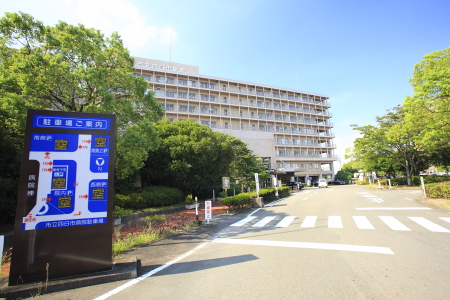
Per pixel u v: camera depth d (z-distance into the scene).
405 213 10.14
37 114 4.77
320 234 7.36
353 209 12.07
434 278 3.95
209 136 19.14
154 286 4.17
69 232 4.65
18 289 3.96
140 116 11.31
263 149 49.34
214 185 21.27
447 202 12.16
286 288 3.83
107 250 4.82
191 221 10.82
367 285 3.81
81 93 9.55
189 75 50.91
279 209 13.98
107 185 5.06
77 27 9.80
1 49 9.27
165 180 19.03
